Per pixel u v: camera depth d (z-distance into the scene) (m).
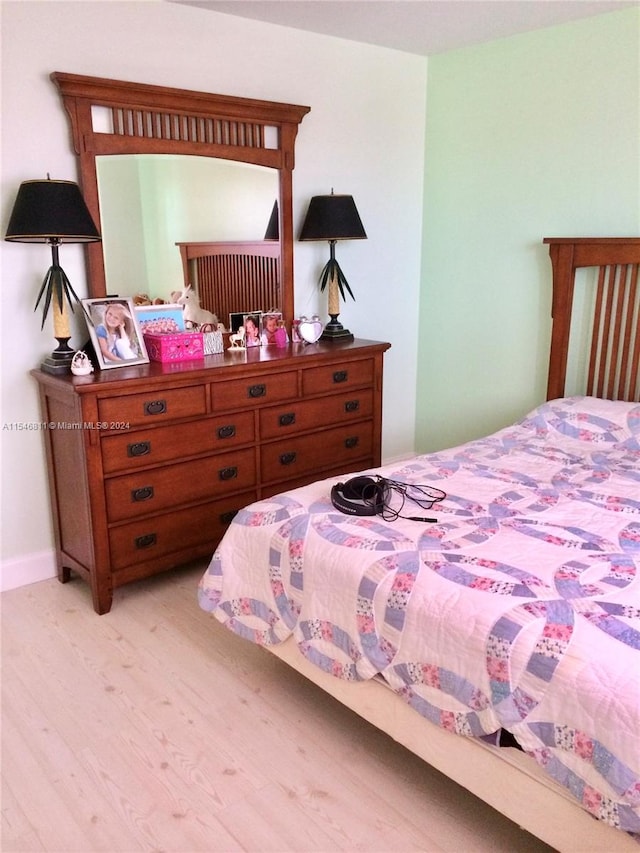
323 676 1.88
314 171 3.35
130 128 2.70
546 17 2.96
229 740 1.93
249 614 2.05
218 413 2.71
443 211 3.75
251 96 3.04
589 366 3.19
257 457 2.89
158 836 1.61
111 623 2.51
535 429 2.91
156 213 2.82
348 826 1.64
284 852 1.57
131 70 2.67
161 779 1.79
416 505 2.11
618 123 2.96
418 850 1.57
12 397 2.62
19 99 2.43
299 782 1.78
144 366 2.65
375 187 3.61
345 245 3.57
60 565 2.79
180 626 2.50
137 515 2.57
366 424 3.32
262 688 2.16
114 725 1.99
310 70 3.21
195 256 2.97
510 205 3.43
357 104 3.42
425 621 1.59
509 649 1.44
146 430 2.52
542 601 1.51
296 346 3.19
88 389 2.30
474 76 3.44
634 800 1.23
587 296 3.18
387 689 1.71
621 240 2.92
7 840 1.61
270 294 3.27
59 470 2.64
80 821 1.66
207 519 2.78
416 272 3.93
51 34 2.46
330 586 1.81
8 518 2.71
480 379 3.76
